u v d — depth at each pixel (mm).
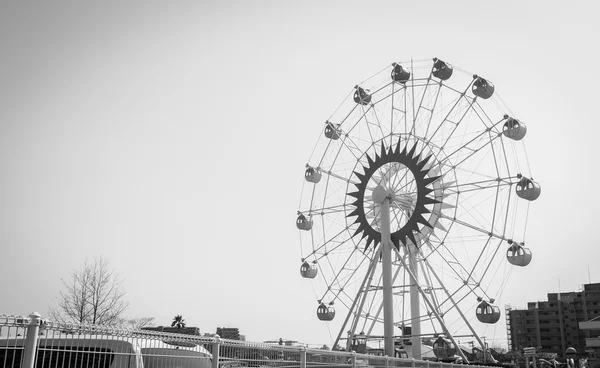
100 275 58969
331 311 50906
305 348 16281
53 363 8805
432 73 50906
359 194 50625
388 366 22828
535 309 172250
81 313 56719
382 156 49719
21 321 7949
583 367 73938
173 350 11172
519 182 44562
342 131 56062
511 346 172125
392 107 52438
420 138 49719
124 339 10078
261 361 14219
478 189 46531
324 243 53688
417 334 45562
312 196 55781
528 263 43906
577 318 166875
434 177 45781
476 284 44250
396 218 49719
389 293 46031
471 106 48438
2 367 8688
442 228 46781
